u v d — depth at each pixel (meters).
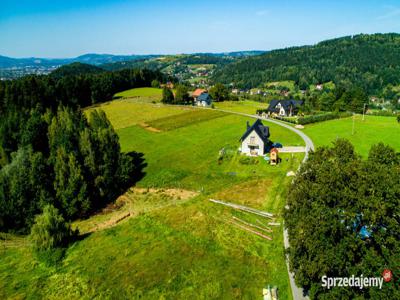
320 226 22.58
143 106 140.25
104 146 61.69
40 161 53.56
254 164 64.31
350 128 88.38
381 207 21.19
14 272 35.41
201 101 142.75
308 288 28.48
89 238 41.75
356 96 119.75
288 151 70.44
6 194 50.94
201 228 41.47
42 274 34.59
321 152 31.62
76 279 33.09
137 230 42.81
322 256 22.31
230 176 60.12
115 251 37.84
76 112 74.56
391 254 21.38
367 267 21.62
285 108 118.00
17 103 111.44
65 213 52.78
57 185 53.62
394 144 70.75
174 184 59.91
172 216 45.88
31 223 50.34
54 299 30.36
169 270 33.22
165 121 109.19
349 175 24.22
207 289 29.84
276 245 36.31
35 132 63.97
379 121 97.56
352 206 23.42
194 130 95.88
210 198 51.31
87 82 152.50
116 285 31.64
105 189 58.81
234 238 38.53
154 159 73.62
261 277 30.97
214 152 74.62
